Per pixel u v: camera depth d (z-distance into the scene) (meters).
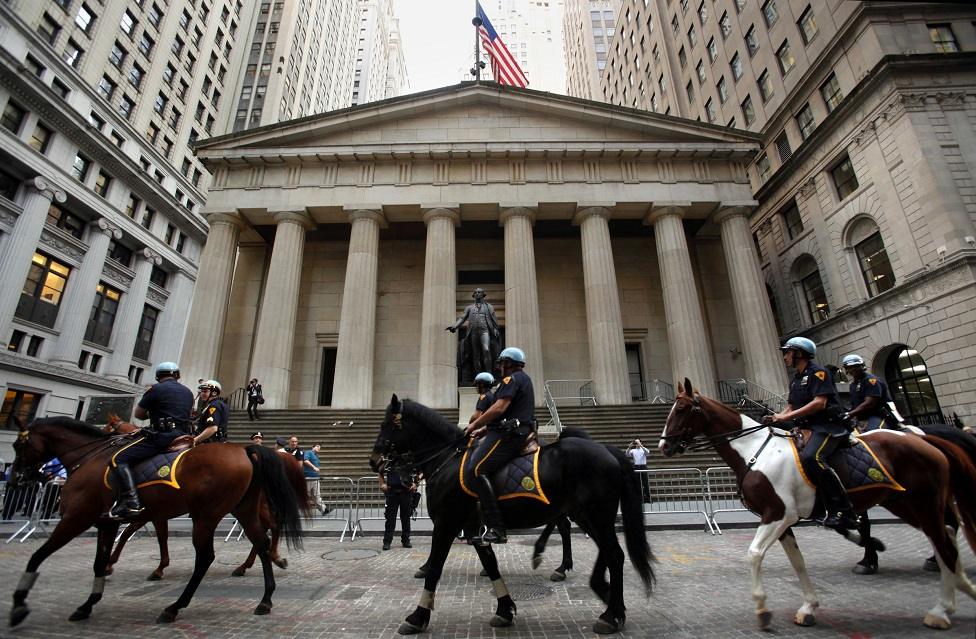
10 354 28.28
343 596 6.24
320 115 26.19
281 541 10.62
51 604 5.82
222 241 24.98
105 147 34.81
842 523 4.93
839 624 4.77
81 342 33.41
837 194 25.80
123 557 8.86
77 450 6.20
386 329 28.55
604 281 24.20
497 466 5.12
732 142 25.95
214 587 6.72
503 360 5.57
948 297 19.70
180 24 44.19
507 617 5.00
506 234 25.25
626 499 4.93
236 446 6.11
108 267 36.62
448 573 7.54
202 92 47.75
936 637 4.34
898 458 5.18
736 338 28.14
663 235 25.30
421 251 30.09
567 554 7.19
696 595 5.98
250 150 25.83
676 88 43.44
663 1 46.28
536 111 27.41
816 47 27.03
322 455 17.66
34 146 30.69
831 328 25.88
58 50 32.22
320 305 28.84
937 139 20.91
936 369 20.17
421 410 5.87
